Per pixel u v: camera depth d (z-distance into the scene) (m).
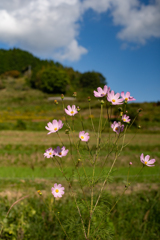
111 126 1.59
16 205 3.40
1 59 89.31
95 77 78.50
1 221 2.79
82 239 1.81
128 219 3.47
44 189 4.65
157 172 6.95
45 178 5.43
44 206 3.39
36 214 3.18
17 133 15.78
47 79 61.75
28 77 81.38
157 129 21.39
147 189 4.91
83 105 36.31
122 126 1.59
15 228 2.82
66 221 1.83
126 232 3.19
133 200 4.04
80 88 77.62
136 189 4.88
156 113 31.06
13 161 8.11
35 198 3.77
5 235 2.75
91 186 1.61
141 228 3.34
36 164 7.89
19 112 32.34
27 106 37.78
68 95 59.84
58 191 1.62
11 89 64.88
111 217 3.40
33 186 4.86
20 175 5.90
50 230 2.95
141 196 4.32
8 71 86.62
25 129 19.08
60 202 3.51
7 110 33.75
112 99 1.53
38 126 20.31
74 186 4.25
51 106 37.03
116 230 3.19
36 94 57.25
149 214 3.66
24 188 4.74
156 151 11.53
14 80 77.38
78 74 95.94
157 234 3.27
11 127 19.16
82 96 57.12
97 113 29.70
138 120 23.47
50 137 14.08
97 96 1.53
